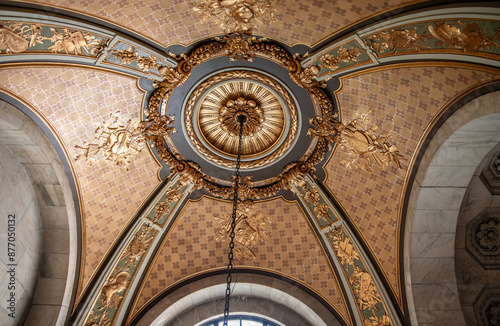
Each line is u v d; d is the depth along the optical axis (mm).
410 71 7477
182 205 9695
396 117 8180
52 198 8336
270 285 9875
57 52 7047
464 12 6023
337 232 9469
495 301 8656
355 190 9195
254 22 7238
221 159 9320
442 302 8281
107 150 8633
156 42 7426
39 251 8336
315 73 7879
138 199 9281
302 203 9695
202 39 7559
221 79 8312
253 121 8914
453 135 7449
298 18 7082
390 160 8594
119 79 7914
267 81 8273
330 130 8719
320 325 9562
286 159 9352
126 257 9258
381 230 9016
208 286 9836
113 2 6625
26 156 7930
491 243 8781
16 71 7027
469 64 6738
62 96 7711
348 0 6602
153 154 9070
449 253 8422
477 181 8281
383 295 8766
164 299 9609
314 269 9820
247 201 9797
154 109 8469
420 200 8242
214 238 10031
